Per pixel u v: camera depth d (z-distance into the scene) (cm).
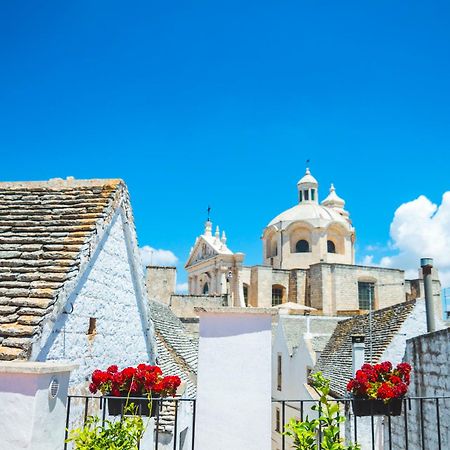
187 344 1930
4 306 665
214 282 5156
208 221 5872
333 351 2211
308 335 2588
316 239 5434
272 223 5834
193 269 5838
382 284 5116
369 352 1845
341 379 1814
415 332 1805
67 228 842
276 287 5203
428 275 1664
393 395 682
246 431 574
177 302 3478
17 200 973
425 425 1154
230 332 602
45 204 946
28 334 617
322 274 4966
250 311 604
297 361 2550
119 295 1001
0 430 473
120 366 1002
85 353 823
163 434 1132
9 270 743
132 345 1080
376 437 1458
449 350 1061
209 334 604
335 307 4891
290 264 5459
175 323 2164
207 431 578
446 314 2388
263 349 598
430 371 1145
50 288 698
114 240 976
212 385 589
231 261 5062
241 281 5022
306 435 500
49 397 502
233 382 588
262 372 591
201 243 5725
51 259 762
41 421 487
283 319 2989
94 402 849
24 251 786
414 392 1219
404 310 1903
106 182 1015
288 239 5547
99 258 893
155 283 3400
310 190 6072
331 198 6631
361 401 702
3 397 481
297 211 5806
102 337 904
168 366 1420
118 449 481
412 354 1241
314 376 548
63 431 532
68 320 755
